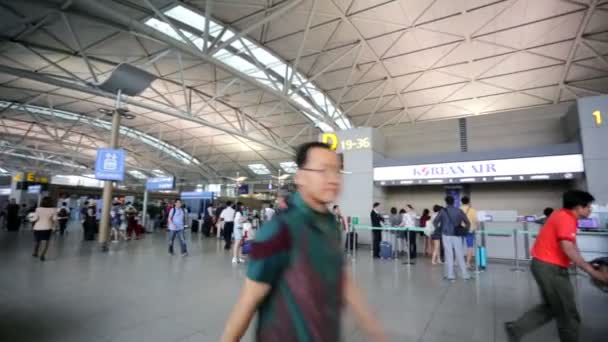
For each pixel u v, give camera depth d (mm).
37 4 9594
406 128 12109
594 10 10562
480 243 8555
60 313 3623
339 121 22047
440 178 9523
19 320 3383
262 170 35562
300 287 850
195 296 4383
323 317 854
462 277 5922
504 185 10125
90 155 37906
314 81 16750
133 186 48969
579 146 8000
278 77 16719
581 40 12086
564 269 2496
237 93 18828
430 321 3525
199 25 12555
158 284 5043
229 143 29484
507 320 3562
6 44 12375
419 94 17203
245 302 865
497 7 10742
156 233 15977
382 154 11789
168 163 37969
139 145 33406
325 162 1028
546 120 10094
